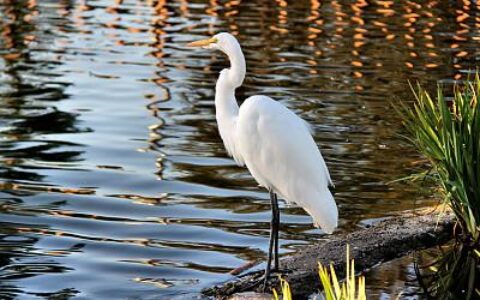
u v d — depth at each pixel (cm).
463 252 1077
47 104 1692
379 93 1778
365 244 1071
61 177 1307
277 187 976
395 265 1036
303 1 2741
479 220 1079
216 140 1513
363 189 1277
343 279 989
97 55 2080
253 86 1812
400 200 1238
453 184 1058
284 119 966
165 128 1568
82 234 1104
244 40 2220
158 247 1071
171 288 959
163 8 2623
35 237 1089
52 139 1489
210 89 1828
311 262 1014
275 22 2438
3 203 1195
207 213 1187
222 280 979
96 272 998
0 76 1878
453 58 2067
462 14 2572
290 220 1177
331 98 1741
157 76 1912
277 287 952
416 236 1106
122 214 1174
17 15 2508
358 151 1441
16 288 950
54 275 985
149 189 1271
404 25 2419
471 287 991
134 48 2153
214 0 2750
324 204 959
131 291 951
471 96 1209
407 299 945
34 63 1997
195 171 1354
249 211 1200
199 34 2295
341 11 2597
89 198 1225
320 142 1480
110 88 1812
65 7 2641
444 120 1093
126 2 2714
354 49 2150
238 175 1345
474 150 1073
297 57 2064
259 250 1068
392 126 1575
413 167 1366
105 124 1581
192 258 1041
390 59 2055
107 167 1359
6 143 1459
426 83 1845
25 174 1313
